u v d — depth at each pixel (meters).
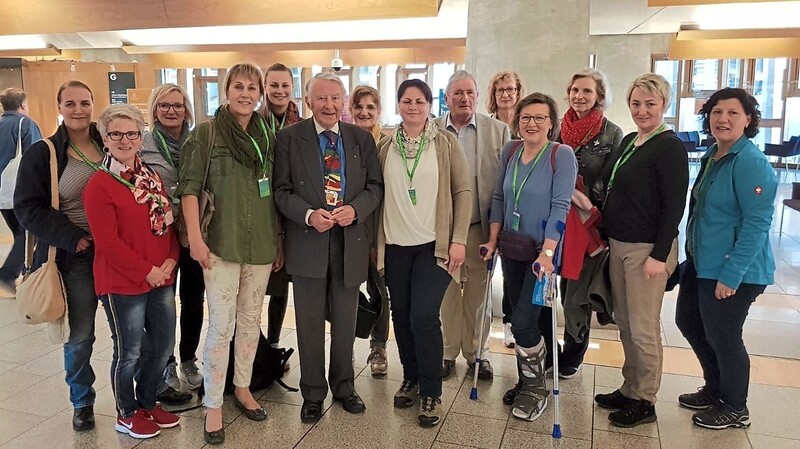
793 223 8.84
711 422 2.92
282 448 2.76
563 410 3.12
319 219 2.78
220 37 9.81
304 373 3.05
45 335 4.21
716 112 2.78
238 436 2.86
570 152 2.89
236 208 2.75
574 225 2.91
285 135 2.91
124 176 2.61
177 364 3.68
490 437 2.85
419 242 2.93
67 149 2.74
